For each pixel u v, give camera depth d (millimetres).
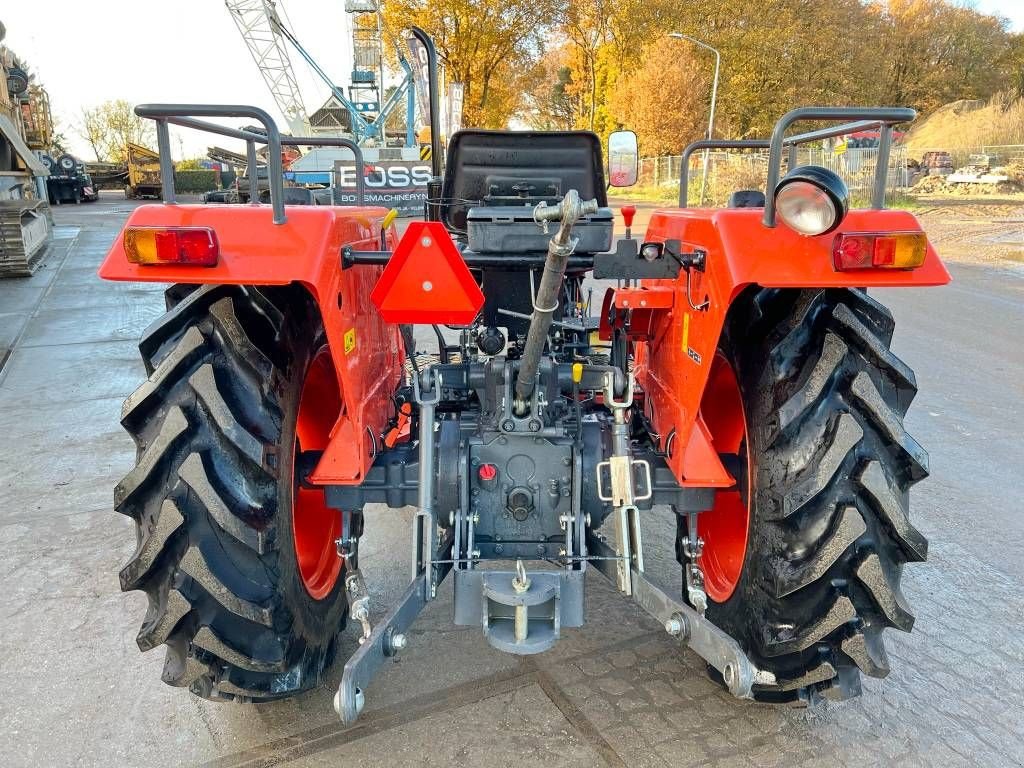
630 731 2562
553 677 2844
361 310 2570
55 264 13594
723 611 2660
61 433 5613
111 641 3111
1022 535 4016
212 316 2225
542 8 35594
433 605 3350
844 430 2117
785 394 2246
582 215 1820
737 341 2559
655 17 40781
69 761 2451
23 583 3564
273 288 2383
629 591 2406
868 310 2330
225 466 2115
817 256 2051
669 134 38250
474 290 2053
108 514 4305
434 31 33688
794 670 2287
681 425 2547
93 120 68625
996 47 54469
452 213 3498
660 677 2844
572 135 3346
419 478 2500
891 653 3018
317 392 2838
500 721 2607
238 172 24500
